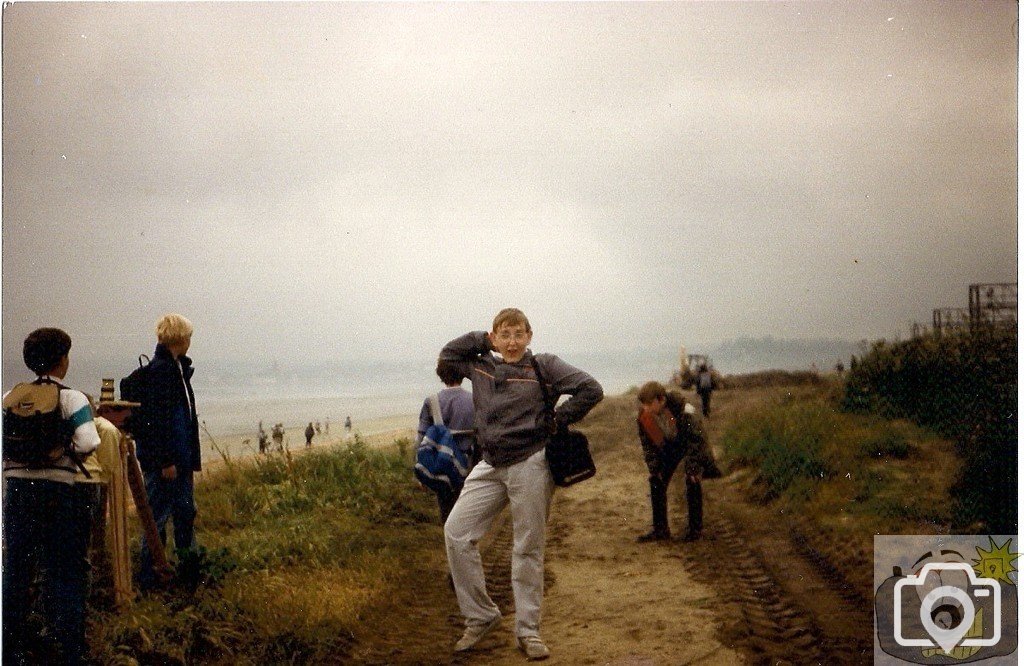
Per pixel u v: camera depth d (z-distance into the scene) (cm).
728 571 650
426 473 553
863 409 1261
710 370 1992
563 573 668
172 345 552
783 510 870
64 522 413
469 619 485
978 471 761
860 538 712
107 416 497
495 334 493
